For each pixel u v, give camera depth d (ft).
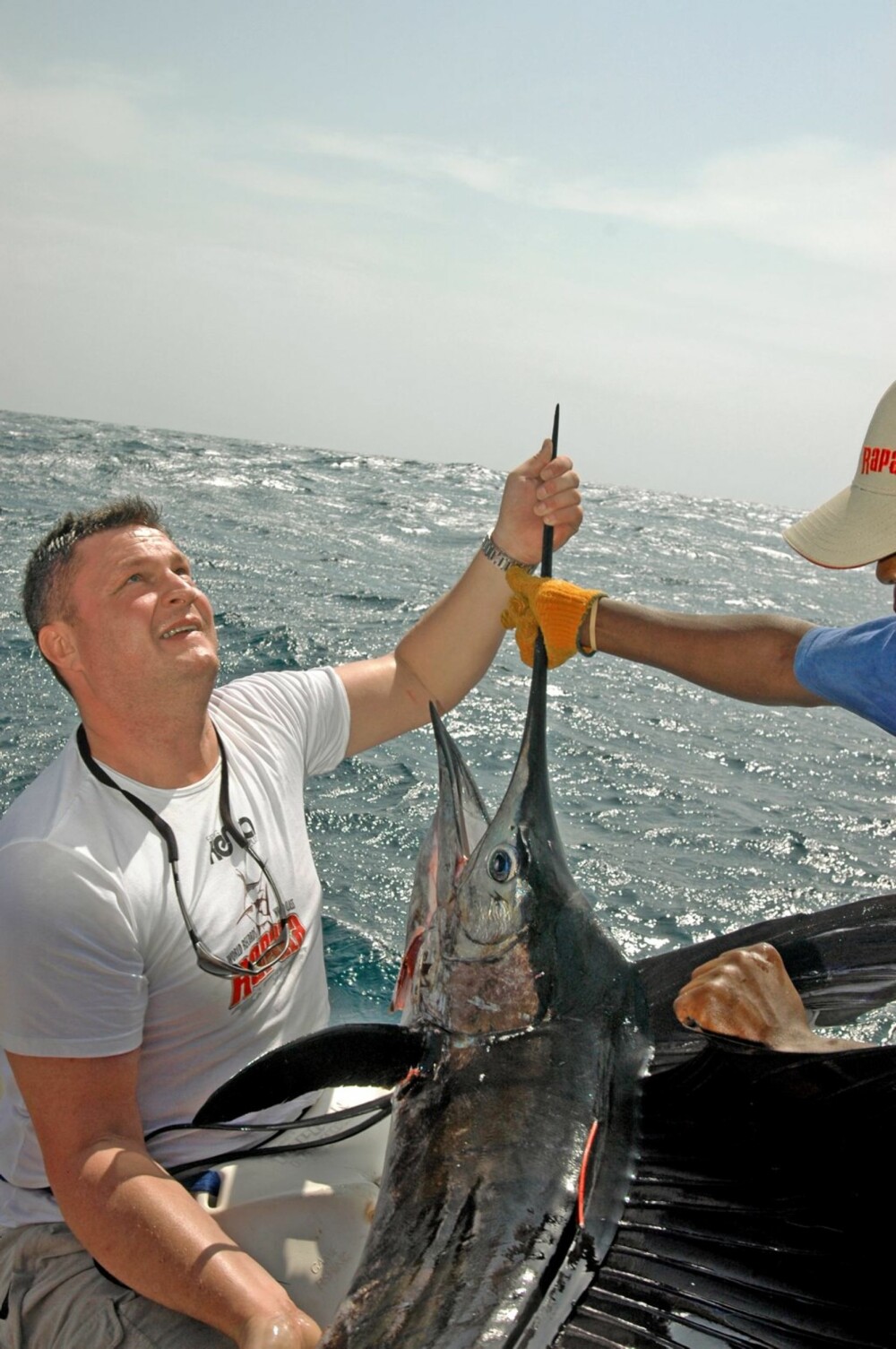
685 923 15.28
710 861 17.67
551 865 6.76
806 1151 5.50
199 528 53.26
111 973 7.04
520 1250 5.56
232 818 7.93
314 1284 7.12
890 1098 5.42
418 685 9.68
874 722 7.40
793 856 18.22
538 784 6.82
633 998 6.81
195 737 7.84
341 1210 7.54
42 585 7.72
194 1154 7.59
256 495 72.23
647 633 8.14
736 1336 5.02
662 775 22.04
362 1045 6.28
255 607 35.24
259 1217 7.41
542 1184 5.78
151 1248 6.45
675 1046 6.60
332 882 15.56
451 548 56.34
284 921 8.05
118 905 7.12
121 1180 6.63
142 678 7.48
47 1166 6.88
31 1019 6.91
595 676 30.25
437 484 100.01
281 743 8.71
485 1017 6.45
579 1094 6.14
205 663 7.65
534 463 9.06
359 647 30.63
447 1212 5.84
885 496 6.94
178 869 7.50
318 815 17.98
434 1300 5.48
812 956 7.28
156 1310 6.78
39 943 6.89
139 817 7.52
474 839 7.18
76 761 7.65
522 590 8.59
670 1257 5.36
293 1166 7.82
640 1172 5.73
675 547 74.59
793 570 70.33
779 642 7.96
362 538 56.54
